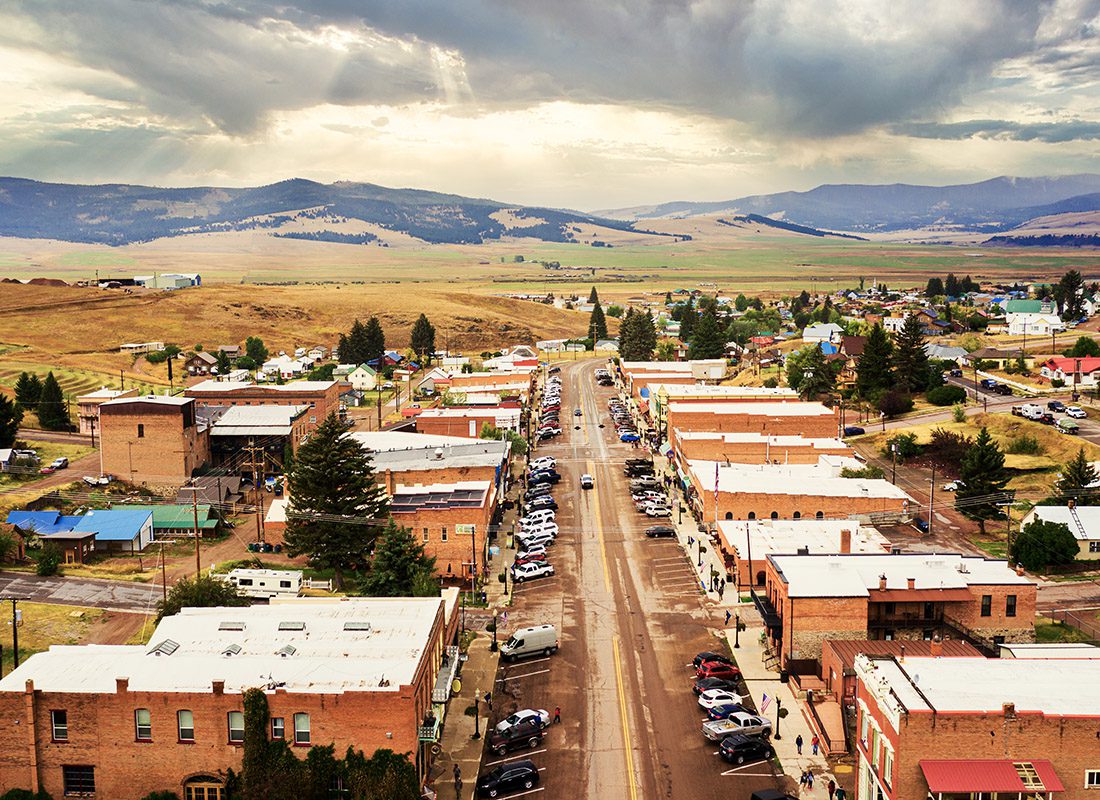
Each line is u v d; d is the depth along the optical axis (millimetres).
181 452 155125
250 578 106438
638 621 99250
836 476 136125
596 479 158750
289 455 164375
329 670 66125
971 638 87125
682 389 192375
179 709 63312
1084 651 76188
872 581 86875
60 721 64000
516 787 67938
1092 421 170875
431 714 69562
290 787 61125
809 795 66438
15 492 147500
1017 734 54906
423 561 105812
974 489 131500
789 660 84312
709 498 126438
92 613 102875
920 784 55250
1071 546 113562
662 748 73625
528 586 110562
